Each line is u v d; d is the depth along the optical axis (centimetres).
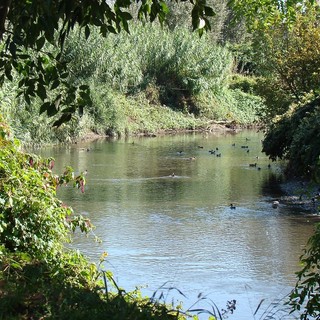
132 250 1758
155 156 3969
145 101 6281
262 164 3594
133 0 866
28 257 957
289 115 3297
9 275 844
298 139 2811
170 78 6725
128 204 2405
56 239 1090
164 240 1873
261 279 1523
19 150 1185
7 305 697
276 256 1714
